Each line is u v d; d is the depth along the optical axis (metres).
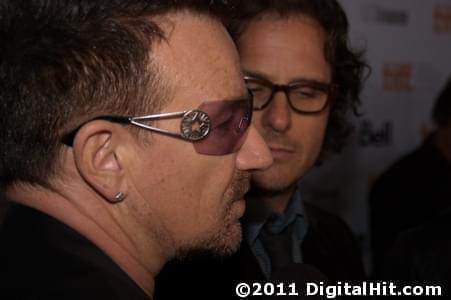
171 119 0.63
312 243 1.36
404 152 2.98
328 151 1.56
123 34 0.61
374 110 2.91
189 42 0.64
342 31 1.35
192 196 0.66
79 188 0.63
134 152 0.63
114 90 0.61
